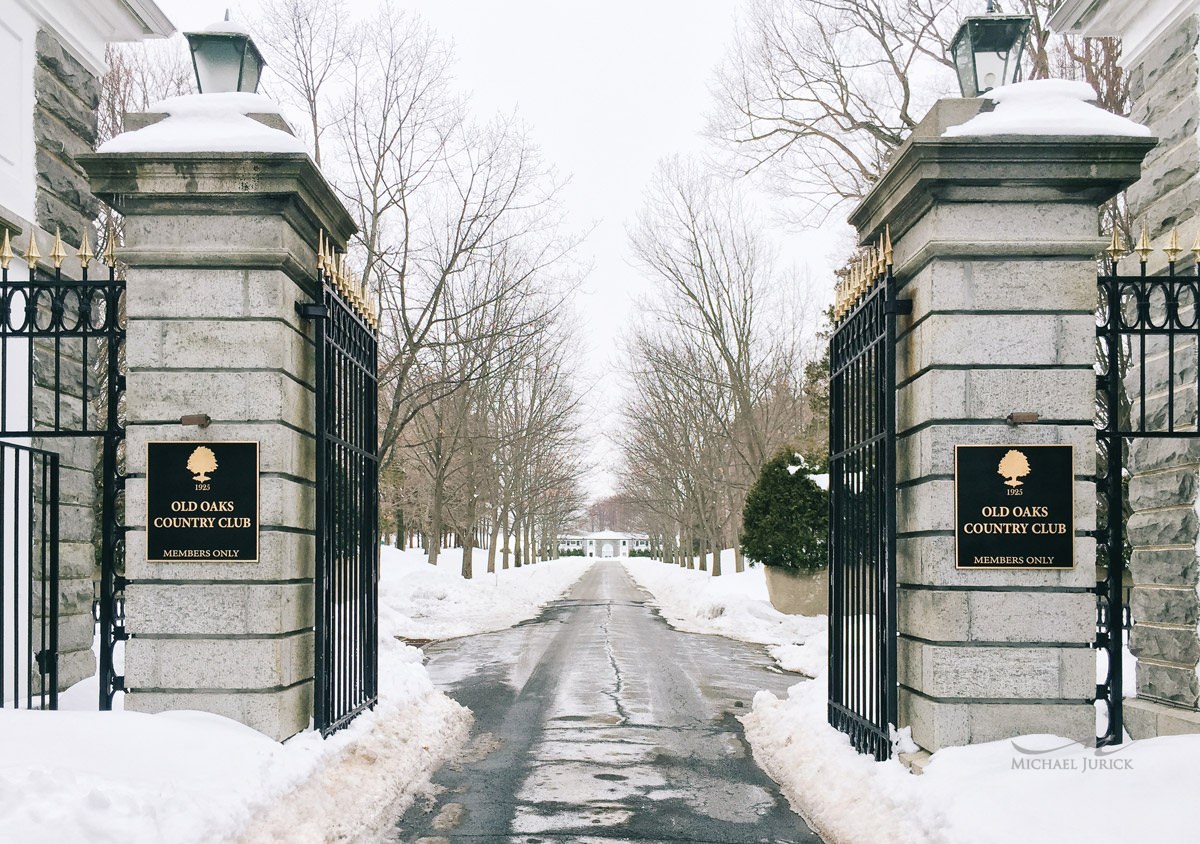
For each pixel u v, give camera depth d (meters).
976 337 7.04
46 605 8.83
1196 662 8.01
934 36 23.28
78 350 10.24
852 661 8.27
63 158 10.29
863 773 7.22
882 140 24.33
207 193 7.36
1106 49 18.05
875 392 7.93
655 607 29.89
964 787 6.04
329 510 8.08
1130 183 7.02
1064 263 7.09
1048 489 6.93
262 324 7.43
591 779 8.39
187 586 7.32
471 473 33.91
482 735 10.22
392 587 26.16
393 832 6.87
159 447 7.36
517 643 18.97
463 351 27.00
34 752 5.79
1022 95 7.25
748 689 13.30
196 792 5.70
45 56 9.95
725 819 7.22
